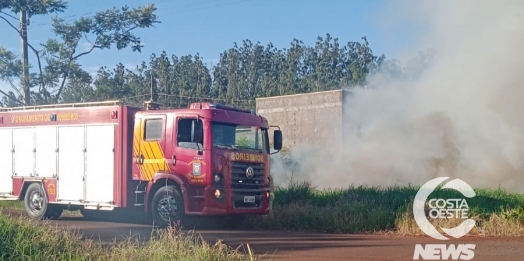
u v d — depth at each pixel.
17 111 16.48
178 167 13.90
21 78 26.05
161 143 14.14
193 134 13.75
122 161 14.57
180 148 13.90
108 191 14.79
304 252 10.27
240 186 14.05
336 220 13.52
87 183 15.13
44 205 15.91
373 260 9.54
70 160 15.46
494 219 12.87
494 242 11.30
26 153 16.28
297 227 14.10
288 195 16.55
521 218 13.01
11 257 8.54
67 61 27.11
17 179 16.38
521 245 10.88
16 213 16.89
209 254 8.84
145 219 16.09
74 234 10.40
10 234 9.16
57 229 10.03
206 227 14.36
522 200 14.73
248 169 14.20
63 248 9.09
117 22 27.25
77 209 16.61
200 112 13.78
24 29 26.02
